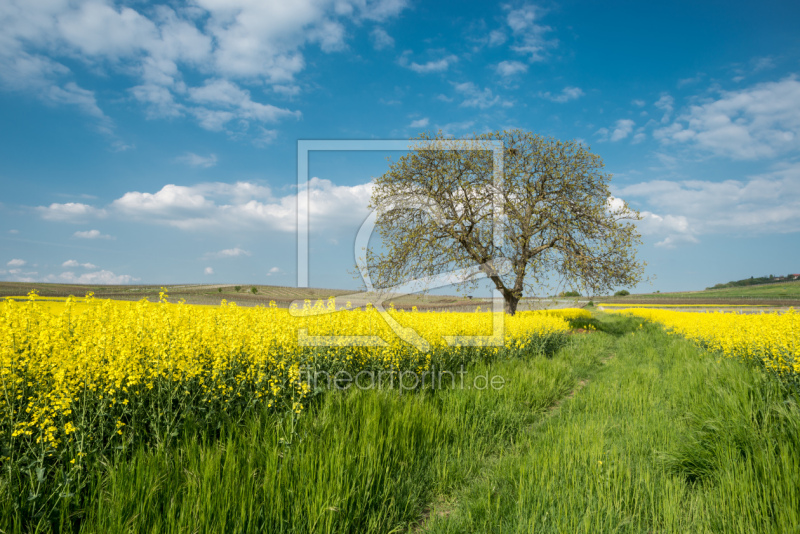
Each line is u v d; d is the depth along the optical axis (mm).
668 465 3957
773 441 3809
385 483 3469
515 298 17656
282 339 5316
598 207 17141
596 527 2967
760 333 8273
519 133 17422
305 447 3682
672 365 9289
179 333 4668
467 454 4418
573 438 4516
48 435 2930
